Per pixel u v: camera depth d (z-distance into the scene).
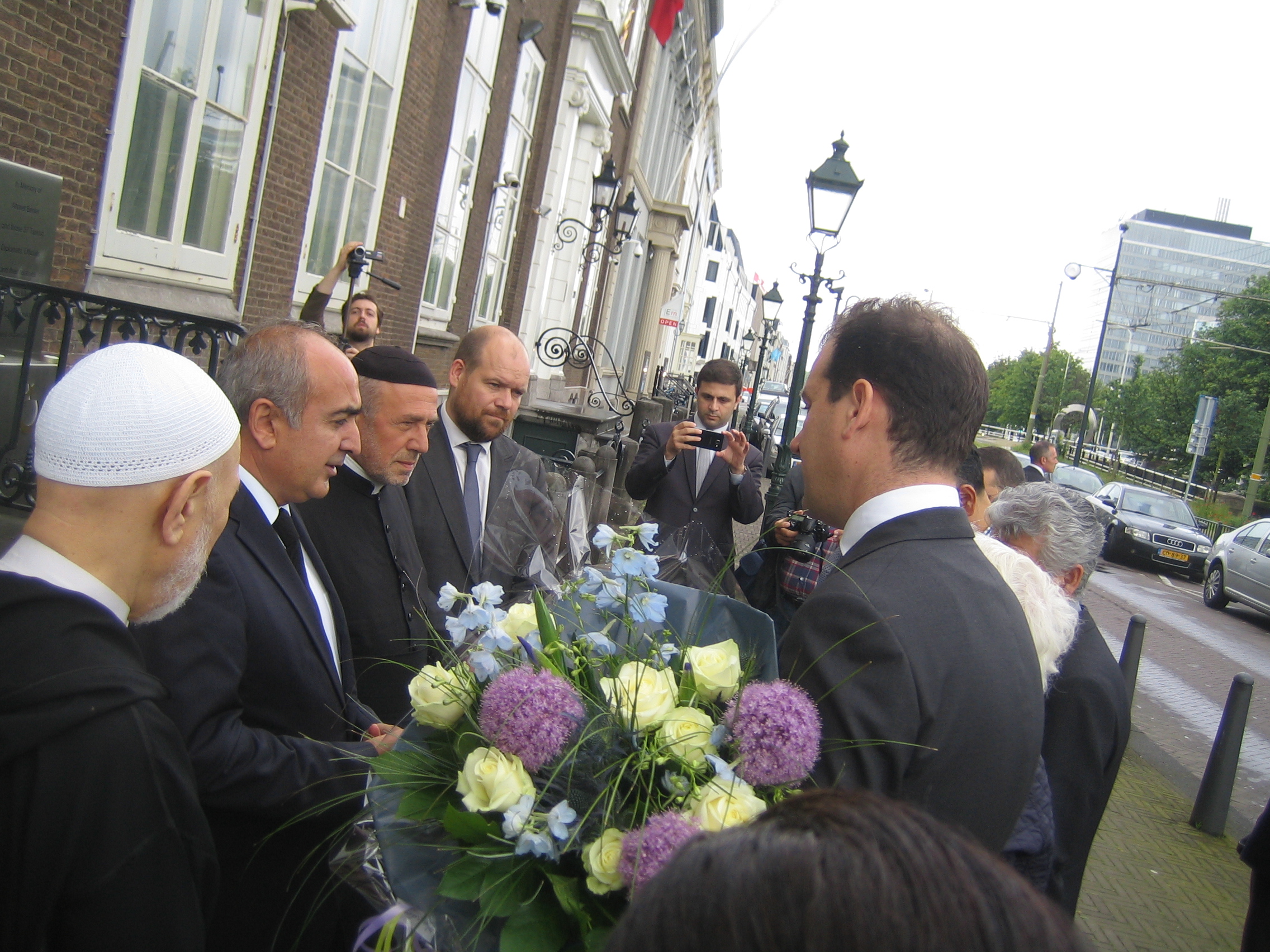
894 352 1.43
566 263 15.86
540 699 1.17
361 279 7.76
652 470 4.33
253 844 1.69
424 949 1.15
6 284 3.48
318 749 1.71
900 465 1.44
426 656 2.56
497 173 11.52
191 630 1.57
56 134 4.09
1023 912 0.54
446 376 11.29
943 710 1.23
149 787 1.10
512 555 2.35
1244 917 4.08
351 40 6.88
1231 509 33.69
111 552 1.19
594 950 1.07
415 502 2.82
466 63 9.67
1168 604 14.13
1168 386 39.47
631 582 1.43
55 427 1.17
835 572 1.42
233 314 5.79
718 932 0.53
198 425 1.23
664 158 25.84
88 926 1.05
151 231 4.94
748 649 1.43
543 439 7.87
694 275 46.62
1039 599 1.98
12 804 1.02
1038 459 10.23
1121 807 5.26
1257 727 7.86
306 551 2.04
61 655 1.07
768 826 0.59
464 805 1.17
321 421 1.84
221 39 5.23
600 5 13.70
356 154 7.38
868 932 0.51
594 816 1.17
